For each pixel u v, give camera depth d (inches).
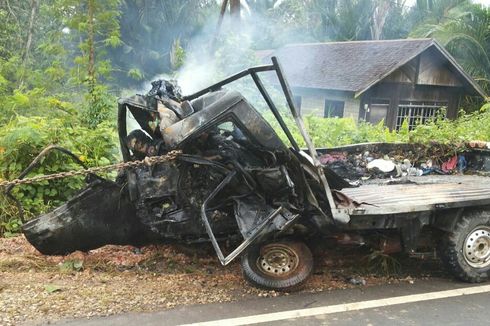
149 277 204.8
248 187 192.7
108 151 302.7
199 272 211.9
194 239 205.6
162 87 194.4
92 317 169.2
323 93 722.8
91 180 212.5
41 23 614.9
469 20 816.9
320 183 193.2
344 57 788.0
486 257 211.9
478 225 209.3
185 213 199.0
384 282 210.1
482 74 804.6
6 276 198.8
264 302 186.4
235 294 192.2
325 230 200.5
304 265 196.5
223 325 167.5
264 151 191.6
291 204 193.2
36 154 273.6
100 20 460.4
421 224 204.4
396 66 656.4
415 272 223.3
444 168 311.6
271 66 191.3
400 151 313.9
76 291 186.9
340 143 394.9
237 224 194.2
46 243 207.2
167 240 218.8
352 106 681.6
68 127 313.4
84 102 417.4
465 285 208.7
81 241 211.6
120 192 209.6
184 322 168.6
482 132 408.8
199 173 195.5
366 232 213.5
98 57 481.1
